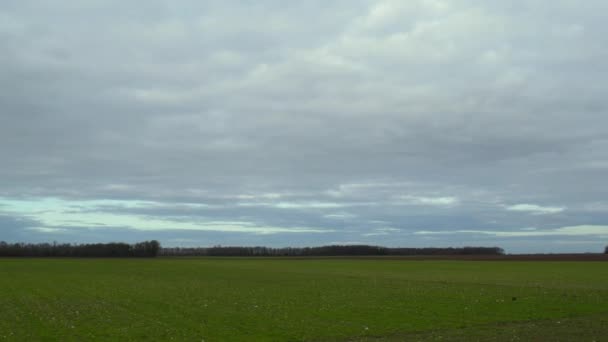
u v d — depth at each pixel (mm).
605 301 38469
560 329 25094
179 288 54375
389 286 56062
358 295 45719
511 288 51219
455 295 44375
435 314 32281
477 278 68938
